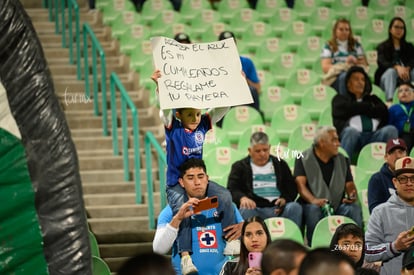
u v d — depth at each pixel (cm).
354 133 1461
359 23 1994
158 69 941
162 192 1285
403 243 1105
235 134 1492
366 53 1809
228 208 993
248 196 1229
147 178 1298
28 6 1894
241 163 1240
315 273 557
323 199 1254
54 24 1828
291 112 1529
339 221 1206
